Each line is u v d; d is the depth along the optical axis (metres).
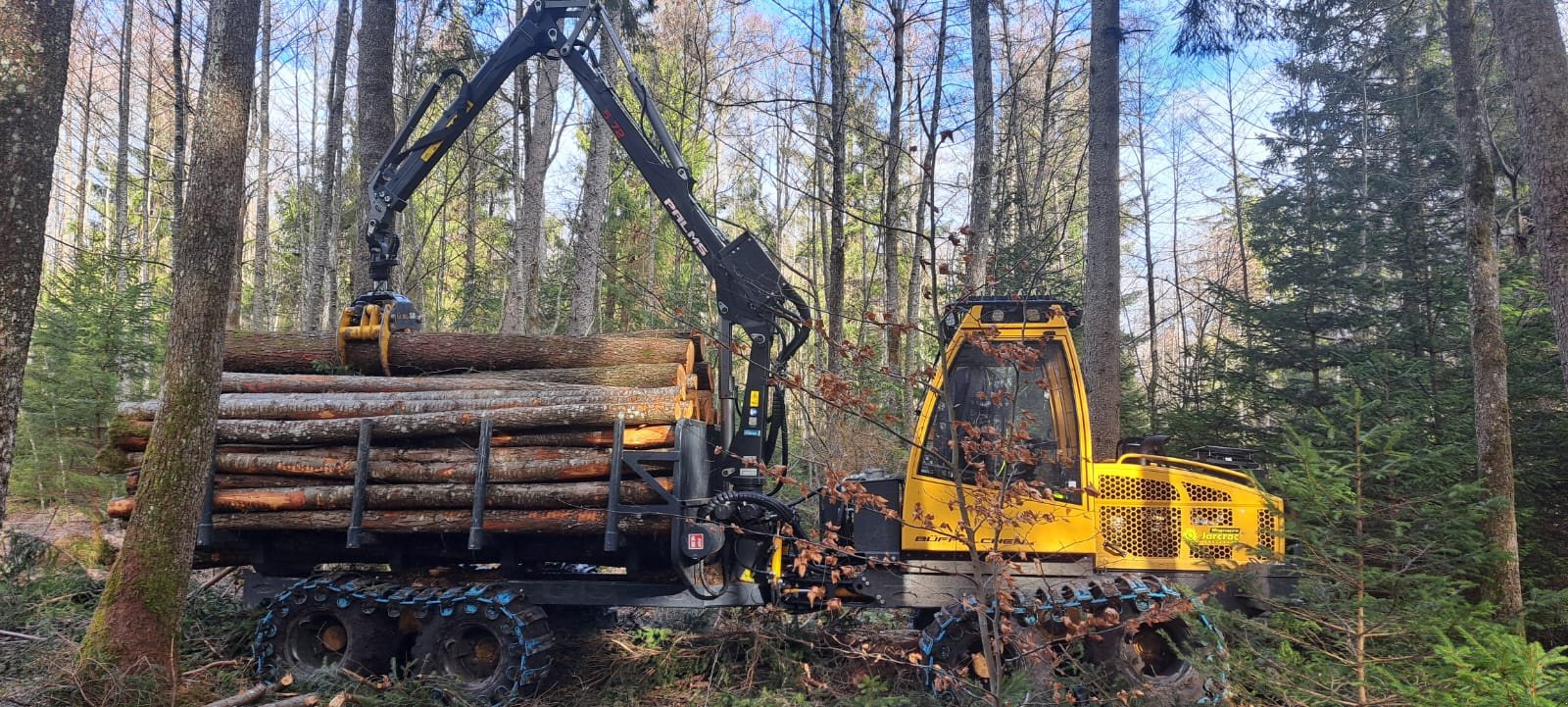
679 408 6.23
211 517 6.37
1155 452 6.79
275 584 6.71
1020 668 5.07
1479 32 13.61
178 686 5.38
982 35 12.15
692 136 21.73
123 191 19.28
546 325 24.33
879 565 5.96
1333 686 3.98
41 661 5.39
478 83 7.47
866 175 20.44
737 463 6.75
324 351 7.41
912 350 15.23
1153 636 5.95
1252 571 5.47
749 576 6.40
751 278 6.84
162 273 24.56
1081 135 22.08
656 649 6.71
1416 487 6.61
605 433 6.12
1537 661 3.35
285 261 31.16
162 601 5.32
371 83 10.66
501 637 6.04
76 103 24.41
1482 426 7.05
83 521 10.29
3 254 4.48
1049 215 22.31
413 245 24.38
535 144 17.72
